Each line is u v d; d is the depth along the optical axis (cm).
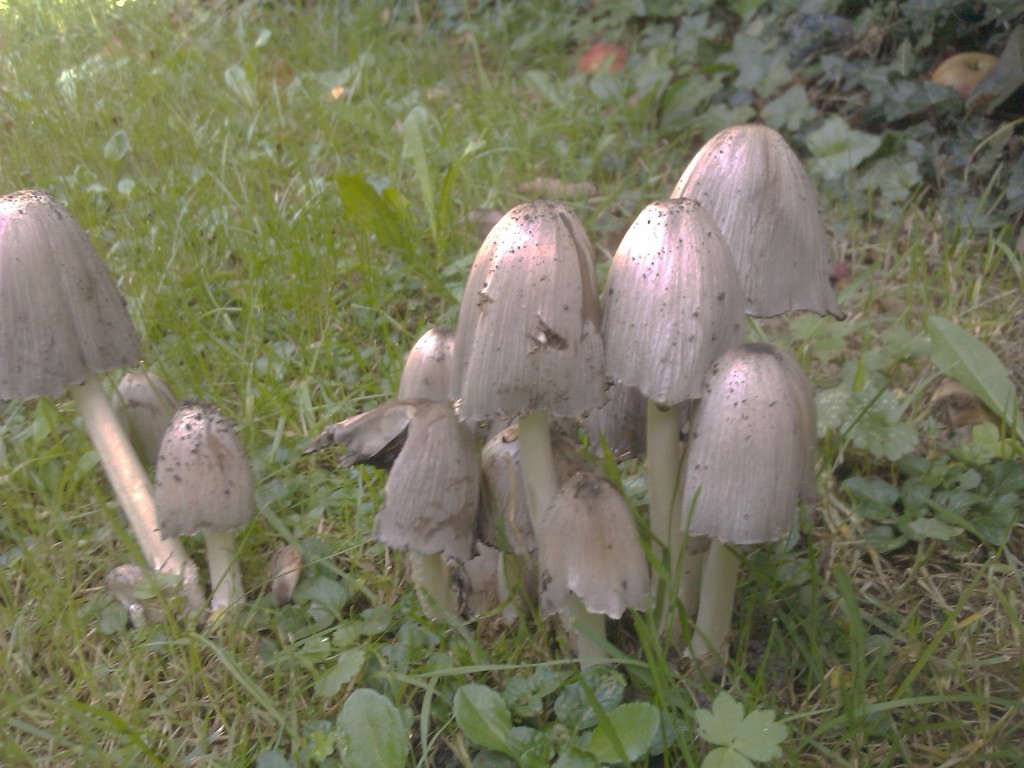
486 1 92
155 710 32
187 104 71
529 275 26
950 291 54
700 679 32
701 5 80
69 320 32
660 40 80
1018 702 29
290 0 94
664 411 30
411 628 33
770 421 26
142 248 55
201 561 39
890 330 50
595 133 71
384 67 80
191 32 84
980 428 43
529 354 26
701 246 27
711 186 30
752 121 69
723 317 27
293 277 53
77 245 32
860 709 29
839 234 60
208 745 31
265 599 36
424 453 30
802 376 28
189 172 62
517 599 34
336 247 57
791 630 33
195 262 54
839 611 36
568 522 28
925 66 66
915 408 47
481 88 76
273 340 51
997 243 54
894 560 39
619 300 27
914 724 31
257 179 62
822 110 69
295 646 33
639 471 42
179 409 34
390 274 54
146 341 49
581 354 27
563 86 77
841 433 43
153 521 36
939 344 44
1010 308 52
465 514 31
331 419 46
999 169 57
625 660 29
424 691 32
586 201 63
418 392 34
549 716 31
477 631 34
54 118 67
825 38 70
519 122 69
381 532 30
